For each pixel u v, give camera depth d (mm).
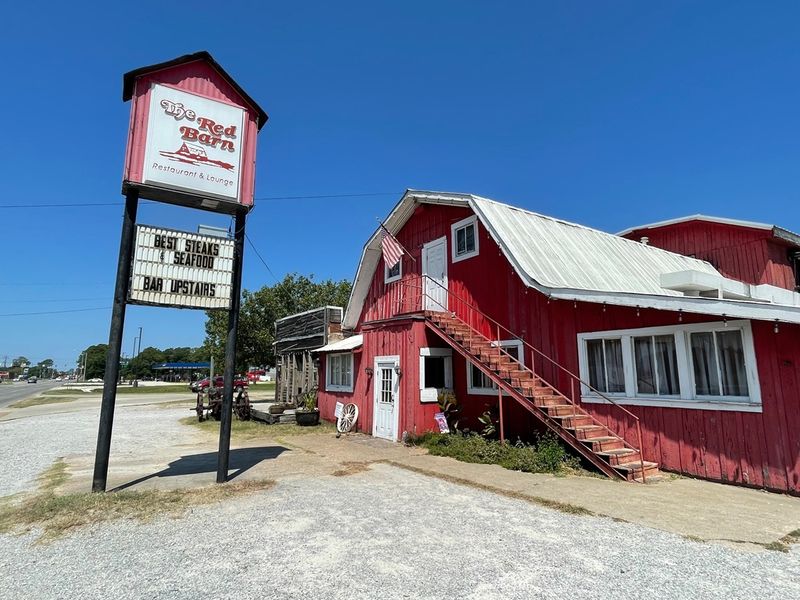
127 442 13109
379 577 4258
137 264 7797
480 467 9141
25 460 10500
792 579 4254
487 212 12164
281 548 4980
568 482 7941
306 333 22844
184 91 8406
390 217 15922
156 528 5672
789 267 16422
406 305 15688
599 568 4449
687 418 8633
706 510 6363
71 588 4113
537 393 10352
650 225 18812
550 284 10312
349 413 14945
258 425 16844
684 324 8797
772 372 7664
